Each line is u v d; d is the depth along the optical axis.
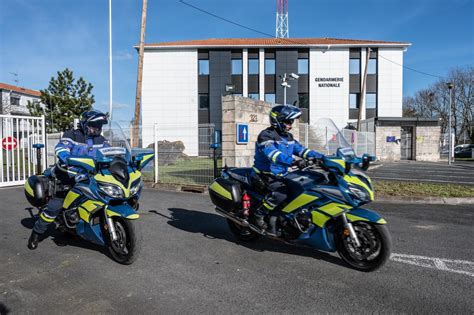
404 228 6.37
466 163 26.12
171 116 33.62
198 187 10.47
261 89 33.53
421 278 4.09
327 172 4.36
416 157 28.42
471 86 49.22
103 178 4.30
